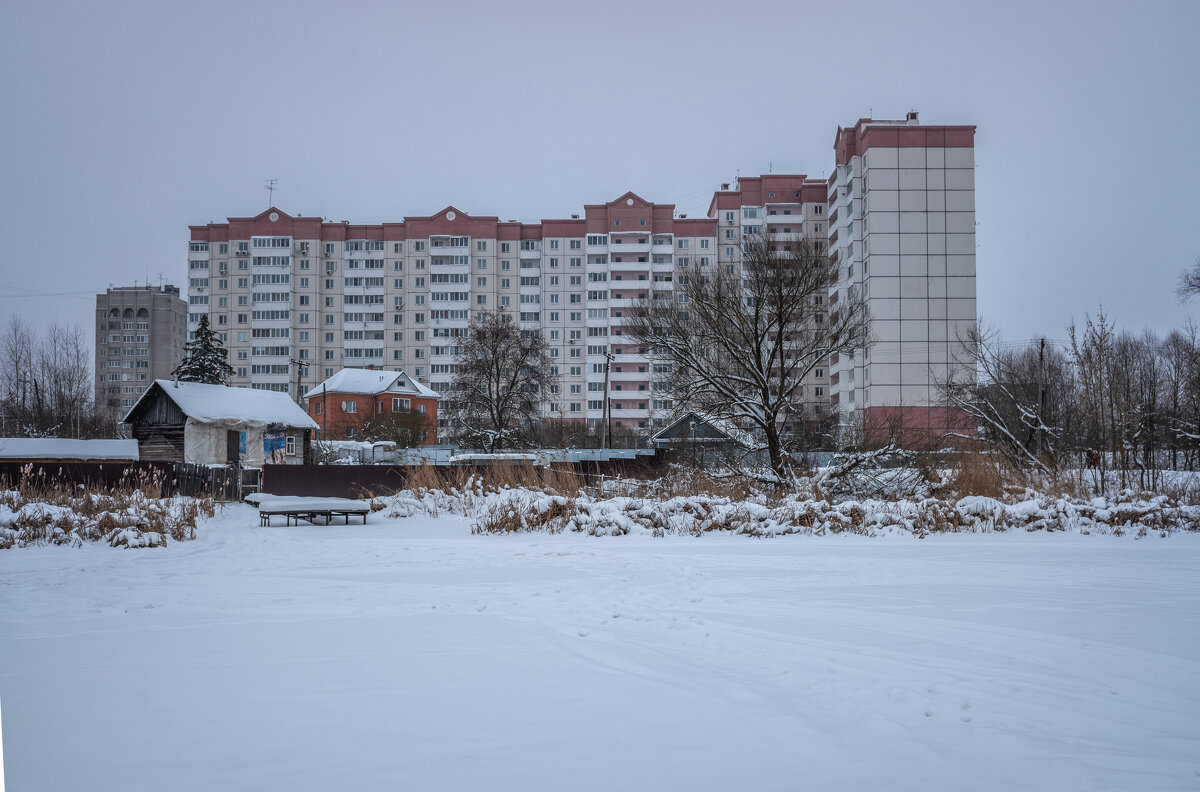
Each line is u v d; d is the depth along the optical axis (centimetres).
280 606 879
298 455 4603
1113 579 1092
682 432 2928
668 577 1112
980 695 520
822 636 707
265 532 1897
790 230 9269
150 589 1016
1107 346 2566
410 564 1288
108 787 367
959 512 1928
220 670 586
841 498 2303
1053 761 402
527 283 10112
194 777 379
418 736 438
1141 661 615
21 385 5650
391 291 10062
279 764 396
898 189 7394
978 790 364
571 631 731
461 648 660
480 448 5100
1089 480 2406
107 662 612
